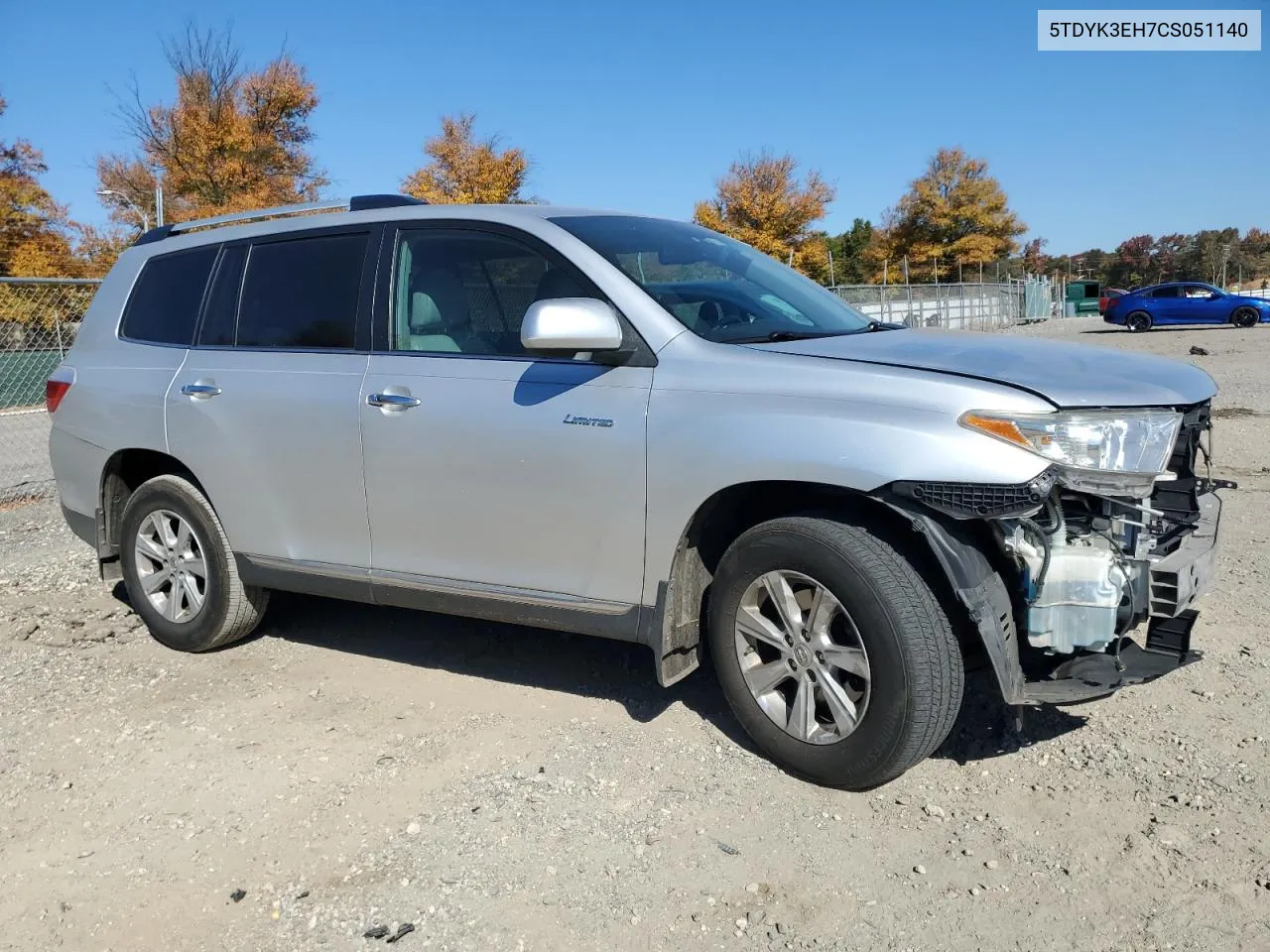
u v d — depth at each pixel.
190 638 4.59
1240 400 11.80
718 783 3.26
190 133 32.97
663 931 2.58
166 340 4.66
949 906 2.63
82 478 4.91
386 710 3.93
